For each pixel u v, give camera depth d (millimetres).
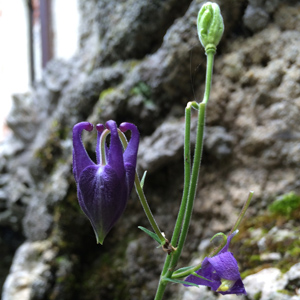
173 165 272
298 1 252
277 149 240
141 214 289
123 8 298
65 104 336
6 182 414
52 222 324
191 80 267
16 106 427
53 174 337
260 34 256
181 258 265
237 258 222
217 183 262
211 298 217
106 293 292
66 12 464
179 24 261
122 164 108
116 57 306
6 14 545
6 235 416
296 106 237
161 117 279
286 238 211
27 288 306
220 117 262
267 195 241
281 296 184
